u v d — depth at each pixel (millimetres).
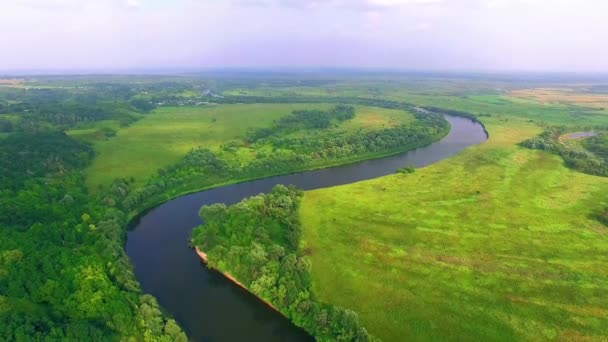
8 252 93500
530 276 103750
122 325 83438
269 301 96125
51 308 83625
